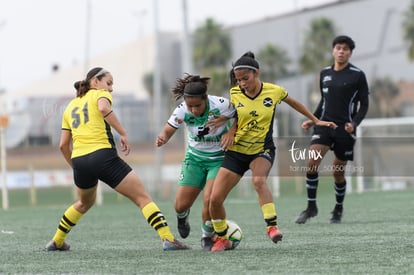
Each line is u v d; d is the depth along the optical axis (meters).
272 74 90.88
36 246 19.31
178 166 56.34
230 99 16.84
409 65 78.62
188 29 52.19
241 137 16.67
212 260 15.34
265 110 16.64
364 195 35.72
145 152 66.50
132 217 28.28
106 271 14.32
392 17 78.94
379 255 15.48
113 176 17.03
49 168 51.06
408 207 28.14
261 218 26.12
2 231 23.88
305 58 90.31
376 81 80.44
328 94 22.98
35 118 55.81
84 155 16.94
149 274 13.80
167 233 17.19
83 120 17.06
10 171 50.28
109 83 17.56
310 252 16.22
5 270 14.84
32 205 41.97
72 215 17.80
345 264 14.38
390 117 80.44
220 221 16.88
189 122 16.98
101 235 21.83
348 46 22.86
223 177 16.70
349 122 22.81
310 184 23.28
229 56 116.19
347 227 21.77
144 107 69.75
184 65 52.12
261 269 14.00
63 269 14.77
